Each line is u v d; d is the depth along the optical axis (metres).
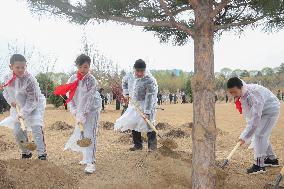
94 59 22.86
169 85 63.91
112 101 38.88
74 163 6.27
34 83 5.81
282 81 79.19
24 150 6.11
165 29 5.79
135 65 6.91
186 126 12.30
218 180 5.12
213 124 4.23
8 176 4.88
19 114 5.66
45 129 11.55
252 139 6.26
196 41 4.26
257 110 5.79
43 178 5.01
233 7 5.06
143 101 7.10
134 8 4.58
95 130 5.78
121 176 5.36
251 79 80.44
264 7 4.51
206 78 4.20
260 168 6.10
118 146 8.32
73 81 5.76
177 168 5.57
